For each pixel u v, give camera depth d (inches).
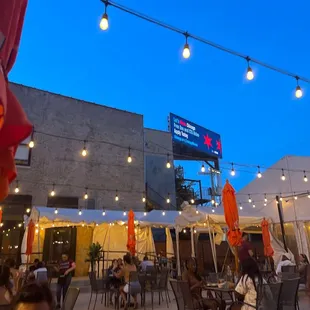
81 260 610.5
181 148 1167.6
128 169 803.4
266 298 186.9
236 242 306.7
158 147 966.4
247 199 711.7
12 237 625.3
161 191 928.3
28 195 661.3
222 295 261.4
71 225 533.6
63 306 178.7
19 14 70.9
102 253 585.3
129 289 333.1
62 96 763.4
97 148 776.3
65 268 363.9
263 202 674.2
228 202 323.3
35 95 729.0
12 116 59.6
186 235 743.7
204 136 1268.5
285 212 622.8
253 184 706.8
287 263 404.5
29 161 681.6
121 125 829.8
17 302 73.1
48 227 567.5
